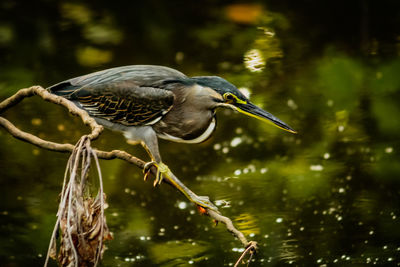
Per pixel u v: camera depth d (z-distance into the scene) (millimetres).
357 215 9414
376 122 11844
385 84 12617
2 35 14328
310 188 10195
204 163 11000
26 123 11508
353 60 13250
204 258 8453
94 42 14188
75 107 5148
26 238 8938
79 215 4359
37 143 5312
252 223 9227
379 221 9242
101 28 14781
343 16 15422
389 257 8320
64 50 13766
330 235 8906
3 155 10953
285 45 13984
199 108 6570
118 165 10719
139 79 6383
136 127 6457
